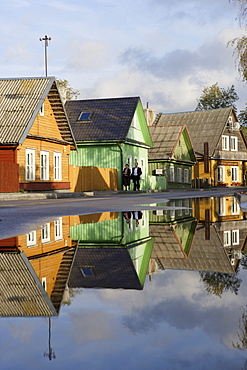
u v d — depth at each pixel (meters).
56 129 31.73
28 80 28.92
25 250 5.38
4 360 1.83
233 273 3.66
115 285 3.23
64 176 32.62
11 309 2.62
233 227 7.98
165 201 18.27
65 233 7.19
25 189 26.94
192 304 2.61
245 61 25.09
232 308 2.51
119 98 39.91
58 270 3.99
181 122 62.44
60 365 1.76
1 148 26.03
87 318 2.36
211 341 1.97
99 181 33.53
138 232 7.29
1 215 10.93
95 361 1.78
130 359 1.79
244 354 1.83
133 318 2.33
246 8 23.59
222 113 61.12
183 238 6.42
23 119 26.25
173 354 1.83
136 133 41.16
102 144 36.97
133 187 39.12
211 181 59.69
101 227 8.12
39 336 2.10
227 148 62.03
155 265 4.15
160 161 46.88
